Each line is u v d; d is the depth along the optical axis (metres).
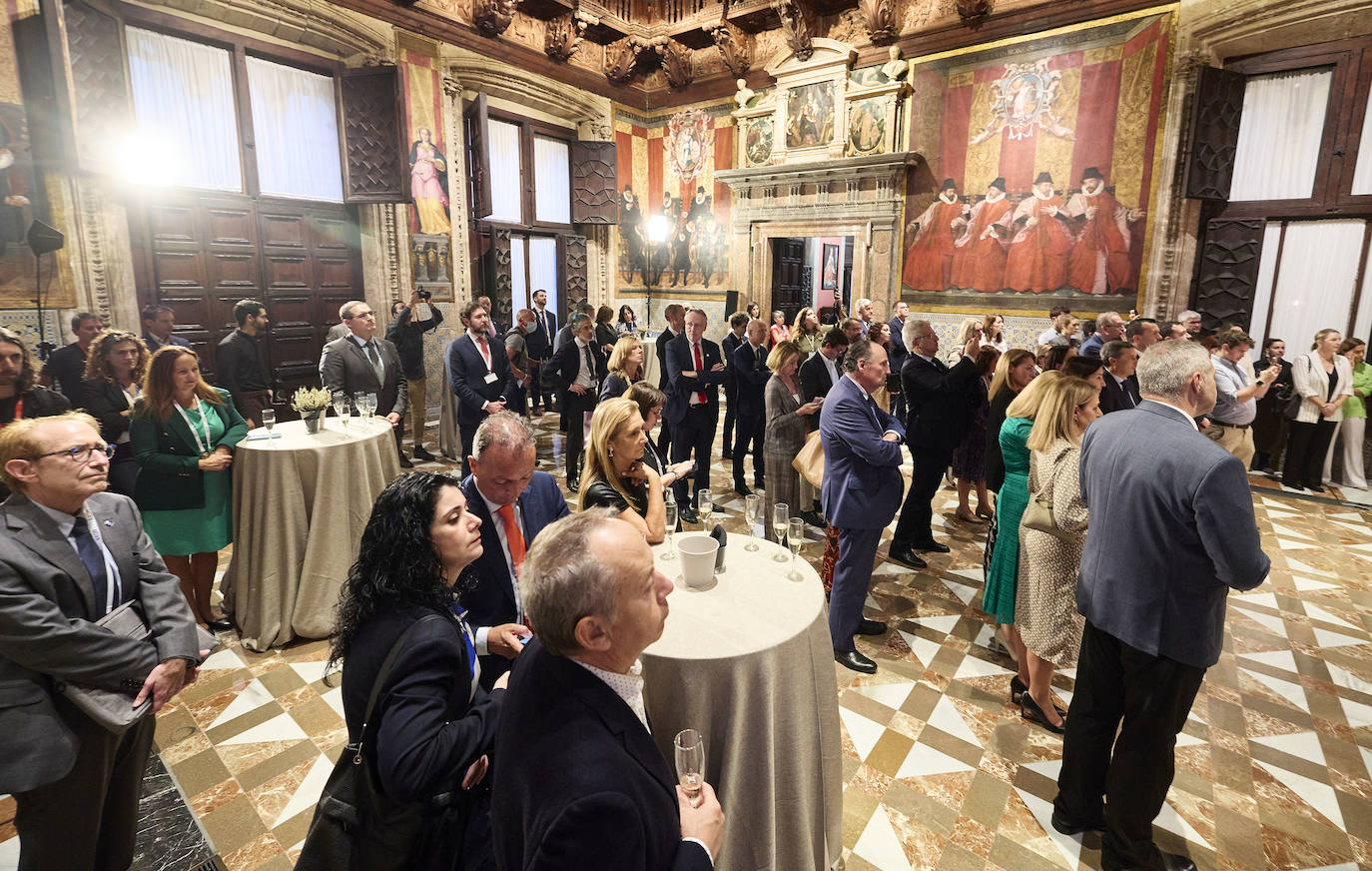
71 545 1.73
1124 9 7.33
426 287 8.69
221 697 3.00
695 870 1.07
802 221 10.12
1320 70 6.75
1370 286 6.70
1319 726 2.86
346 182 7.87
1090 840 2.24
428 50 8.40
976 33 8.35
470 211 9.47
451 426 6.95
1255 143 7.22
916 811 2.38
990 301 8.66
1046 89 7.95
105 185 5.91
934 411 4.24
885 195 9.21
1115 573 1.98
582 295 11.41
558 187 10.92
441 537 1.45
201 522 3.33
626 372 4.77
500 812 1.05
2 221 5.25
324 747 2.68
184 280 6.67
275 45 7.15
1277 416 6.49
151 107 6.37
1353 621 3.76
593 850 0.93
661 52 10.70
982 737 2.78
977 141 8.54
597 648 1.09
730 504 5.61
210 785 2.46
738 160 10.75
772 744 1.79
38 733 1.62
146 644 1.80
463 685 1.45
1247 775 2.57
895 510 3.12
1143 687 1.95
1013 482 2.92
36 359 5.20
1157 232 7.35
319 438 3.62
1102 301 7.83
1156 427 1.92
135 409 3.22
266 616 3.38
